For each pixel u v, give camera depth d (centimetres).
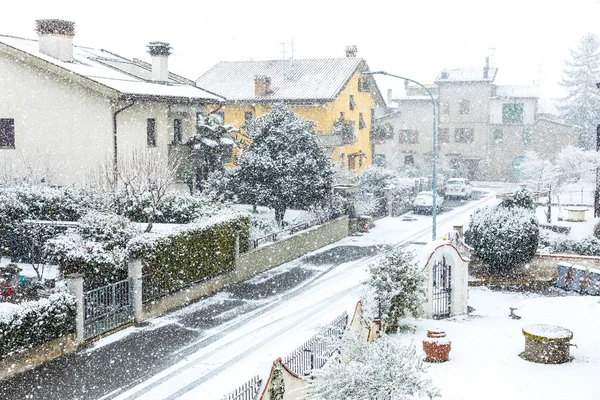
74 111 2827
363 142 5356
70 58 3059
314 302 2092
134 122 2928
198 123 3359
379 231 3541
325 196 3098
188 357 1589
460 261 1920
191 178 3291
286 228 2823
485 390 1297
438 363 1473
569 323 1761
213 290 2231
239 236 2391
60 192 2391
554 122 6278
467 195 5003
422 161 6588
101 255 1788
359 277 2445
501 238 2300
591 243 2608
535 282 2294
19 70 2867
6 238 2273
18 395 1352
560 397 1254
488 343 1622
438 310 1920
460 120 6462
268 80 4759
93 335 1702
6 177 2666
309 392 1066
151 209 2403
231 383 1407
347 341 1129
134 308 1844
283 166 2994
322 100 4500
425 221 3884
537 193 3903
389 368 1038
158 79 3503
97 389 1393
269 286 2314
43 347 1538
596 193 3319
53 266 2192
